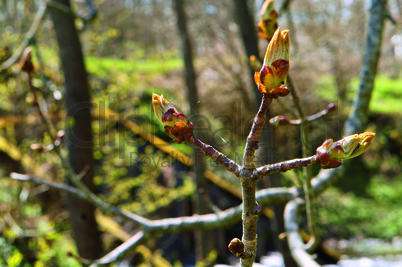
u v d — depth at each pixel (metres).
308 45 7.93
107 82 4.77
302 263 1.44
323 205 7.20
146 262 4.10
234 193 4.71
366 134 0.56
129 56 6.76
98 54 6.36
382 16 1.75
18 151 4.05
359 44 8.33
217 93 6.84
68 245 3.92
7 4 4.46
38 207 4.19
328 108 1.38
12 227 3.48
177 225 1.90
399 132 9.19
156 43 9.98
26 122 4.22
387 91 10.98
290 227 1.65
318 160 0.57
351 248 5.79
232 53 7.46
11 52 4.28
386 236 6.35
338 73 8.00
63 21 3.19
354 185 8.17
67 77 3.22
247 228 0.61
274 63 0.55
